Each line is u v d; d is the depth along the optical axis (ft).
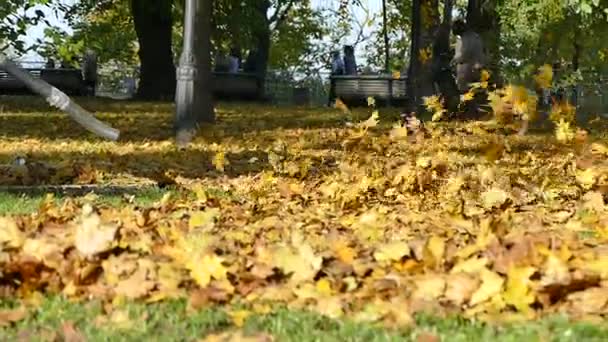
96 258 18.33
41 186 34.45
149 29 114.21
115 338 14.34
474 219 25.80
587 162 35.76
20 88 111.86
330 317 15.26
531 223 24.97
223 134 60.54
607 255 17.70
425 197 34.12
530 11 104.83
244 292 16.81
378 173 37.52
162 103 100.99
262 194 34.88
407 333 14.30
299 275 17.28
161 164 45.24
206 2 60.70
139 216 25.17
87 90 124.98
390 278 16.80
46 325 15.12
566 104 38.68
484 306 15.23
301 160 44.06
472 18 84.28
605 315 14.76
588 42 135.03
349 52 136.98
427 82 76.48
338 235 22.54
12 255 18.31
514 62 130.00
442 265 17.53
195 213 26.17
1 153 49.47
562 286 15.29
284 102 132.36
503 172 38.78
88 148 53.52
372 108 105.60
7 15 58.54
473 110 75.72
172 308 16.11
